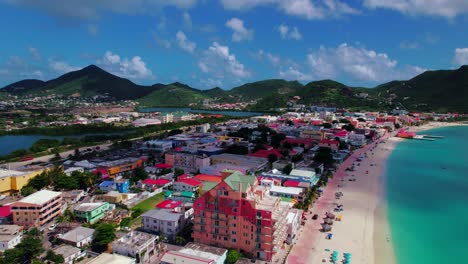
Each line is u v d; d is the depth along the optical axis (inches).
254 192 5344.5
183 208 6190.9
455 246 5531.5
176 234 5531.5
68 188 7819.9
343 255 5088.6
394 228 6166.3
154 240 5098.4
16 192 7824.8
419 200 7755.9
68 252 4685.0
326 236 5723.4
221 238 5142.7
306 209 6811.0
